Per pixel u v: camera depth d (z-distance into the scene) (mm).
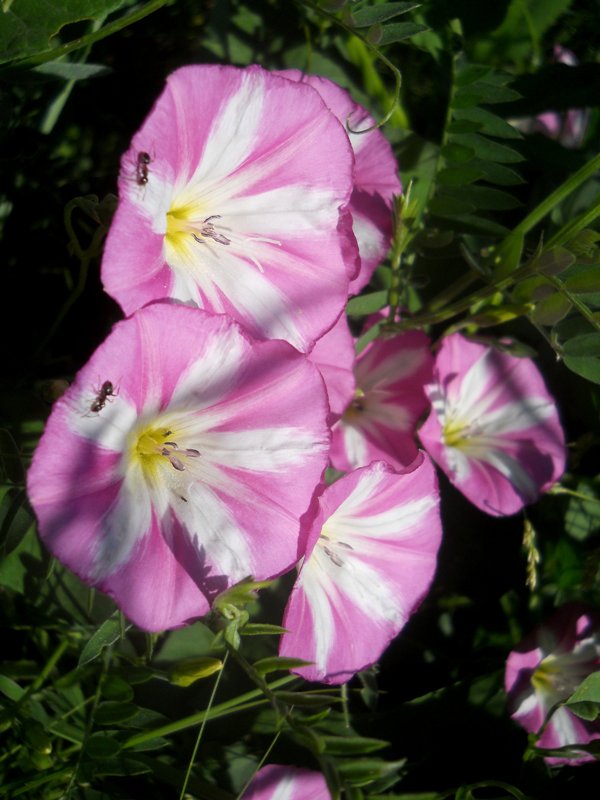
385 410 150
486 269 148
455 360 155
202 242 122
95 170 156
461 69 164
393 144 167
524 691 157
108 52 157
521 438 160
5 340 154
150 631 108
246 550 115
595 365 138
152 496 112
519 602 172
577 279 131
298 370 115
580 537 175
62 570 138
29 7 118
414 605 135
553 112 180
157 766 131
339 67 166
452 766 161
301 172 122
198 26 159
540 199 180
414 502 132
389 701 164
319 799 134
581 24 189
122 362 103
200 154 113
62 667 141
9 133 139
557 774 165
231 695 146
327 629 127
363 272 145
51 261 155
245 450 117
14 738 134
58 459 99
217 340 109
